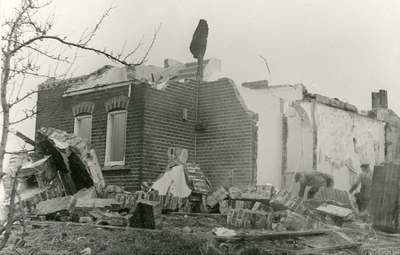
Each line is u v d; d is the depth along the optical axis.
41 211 10.33
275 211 11.60
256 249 7.78
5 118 5.97
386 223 11.39
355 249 8.93
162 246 7.68
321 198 13.53
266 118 15.75
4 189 12.70
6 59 6.06
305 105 16.50
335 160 17.17
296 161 16.41
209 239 8.00
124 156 13.93
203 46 16.69
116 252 7.24
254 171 14.16
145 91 13.84
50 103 17.06
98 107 14.97
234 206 12.16
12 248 7.33
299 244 8.64
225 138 14.77
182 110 14.97
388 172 11.83
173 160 13.42
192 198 12.75
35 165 12.84
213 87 15.34
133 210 9.21
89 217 10.02
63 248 7.45
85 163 12.55
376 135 19.89
